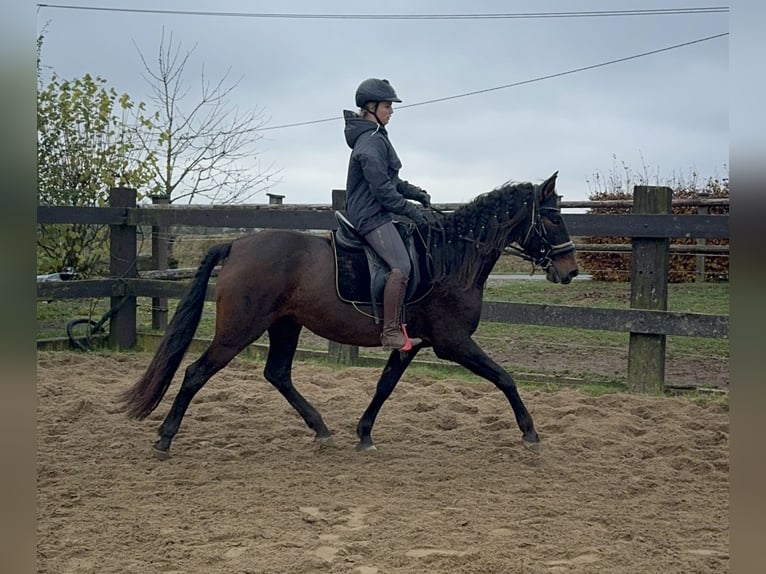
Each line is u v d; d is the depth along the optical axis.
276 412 6.56
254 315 5.08
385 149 5.01
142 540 3.65
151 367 5.12
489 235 5.21
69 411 6.30
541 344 9.97
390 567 3.37
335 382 7.68
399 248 4.98
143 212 9.38
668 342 10.18
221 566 3.34
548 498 4.45
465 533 3.81
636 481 4.80
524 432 5.32
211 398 6.99
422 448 5.57
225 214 8.95
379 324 5.09
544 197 5.34
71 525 3.84
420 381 7.80
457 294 5.16
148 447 5.43
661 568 3.42
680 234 7.16
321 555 3.51
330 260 5.14
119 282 9.48
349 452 5.42
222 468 4.98
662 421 6.35
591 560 3.51
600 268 15.77
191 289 5.18
